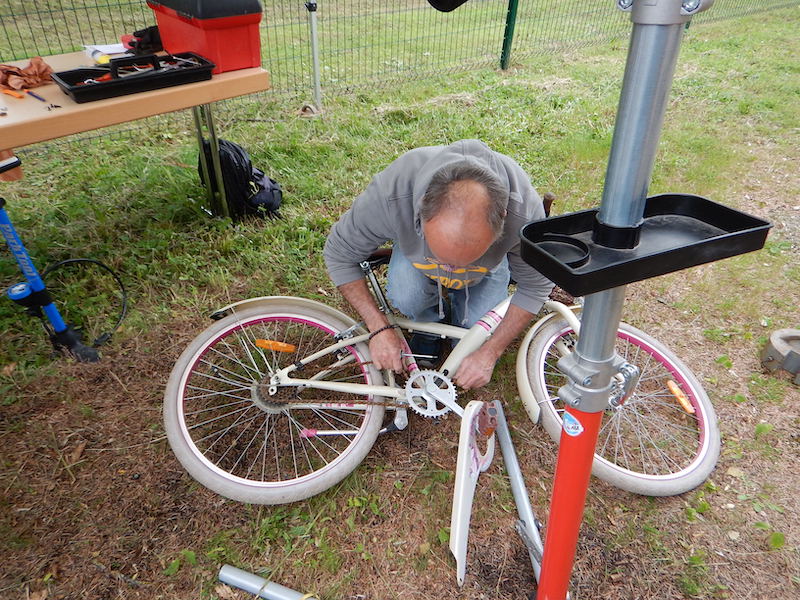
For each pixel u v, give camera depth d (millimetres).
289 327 2586
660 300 2916
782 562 1861
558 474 1305
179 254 3031
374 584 1799
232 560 1841
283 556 1856
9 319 2566
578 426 1188
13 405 2244
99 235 3084
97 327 2584
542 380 2195
